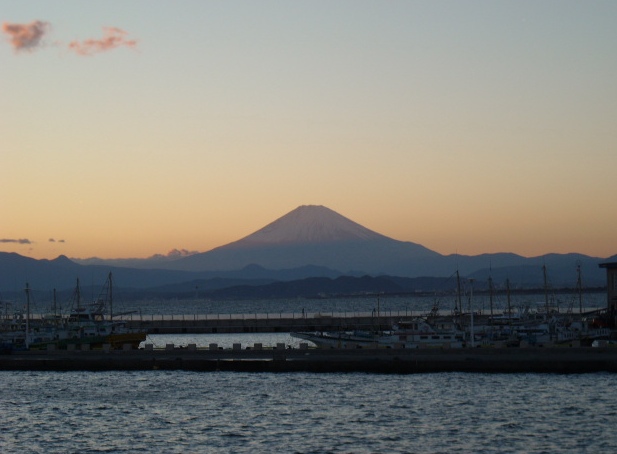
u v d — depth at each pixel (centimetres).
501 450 7325
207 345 18525
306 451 7388
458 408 9119
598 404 9156
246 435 8050
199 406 9525
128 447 7638
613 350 12150
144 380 11562
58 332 16250
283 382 11156
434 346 13362
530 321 17525
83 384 11281
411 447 7481
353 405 9419
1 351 13812
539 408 9019
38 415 9150
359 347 13338
